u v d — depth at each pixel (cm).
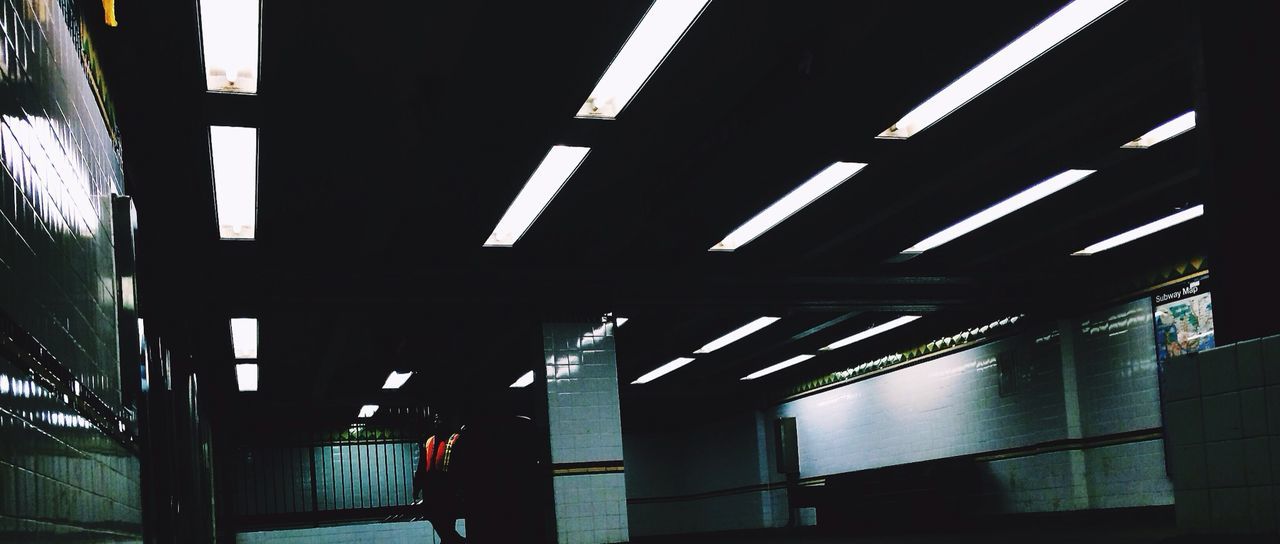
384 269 1112
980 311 1584
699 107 750
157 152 717
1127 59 685
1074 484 1398
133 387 534
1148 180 953
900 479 1656
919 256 1255
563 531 1216
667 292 1272
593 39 616
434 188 884
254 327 1395
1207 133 369
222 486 2038
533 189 909
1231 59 363
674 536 2616
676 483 2797
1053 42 655
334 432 2323
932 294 1363
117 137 583
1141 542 877
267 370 1816
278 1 549
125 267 539
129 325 535
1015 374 1537
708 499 2650
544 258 1166
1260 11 355
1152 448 1278
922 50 662
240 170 799
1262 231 349
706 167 836
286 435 2289
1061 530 1248
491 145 791
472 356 1802
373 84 660
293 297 1107
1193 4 378
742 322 1583
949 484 1603
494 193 907
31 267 309
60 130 378
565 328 1268
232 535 1898
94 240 454
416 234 1053
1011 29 628
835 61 656
